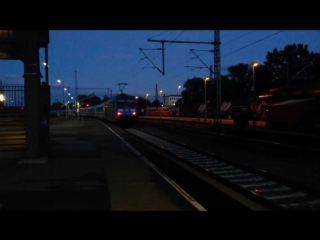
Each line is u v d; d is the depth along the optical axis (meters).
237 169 13.68
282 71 79.75
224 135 27.31
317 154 16.42
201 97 109.00
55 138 26.31
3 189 9.83
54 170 12.80
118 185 10.53
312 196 9.45
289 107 31.36
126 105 44.88
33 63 14.36
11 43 14.98
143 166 14.04
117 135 29.92
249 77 99.50
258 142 22.16
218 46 33.09
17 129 18.42
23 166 13.60
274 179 11.48
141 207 8.15
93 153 17.52
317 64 68.06
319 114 30.52
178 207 8.20
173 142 23.77
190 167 14.57
